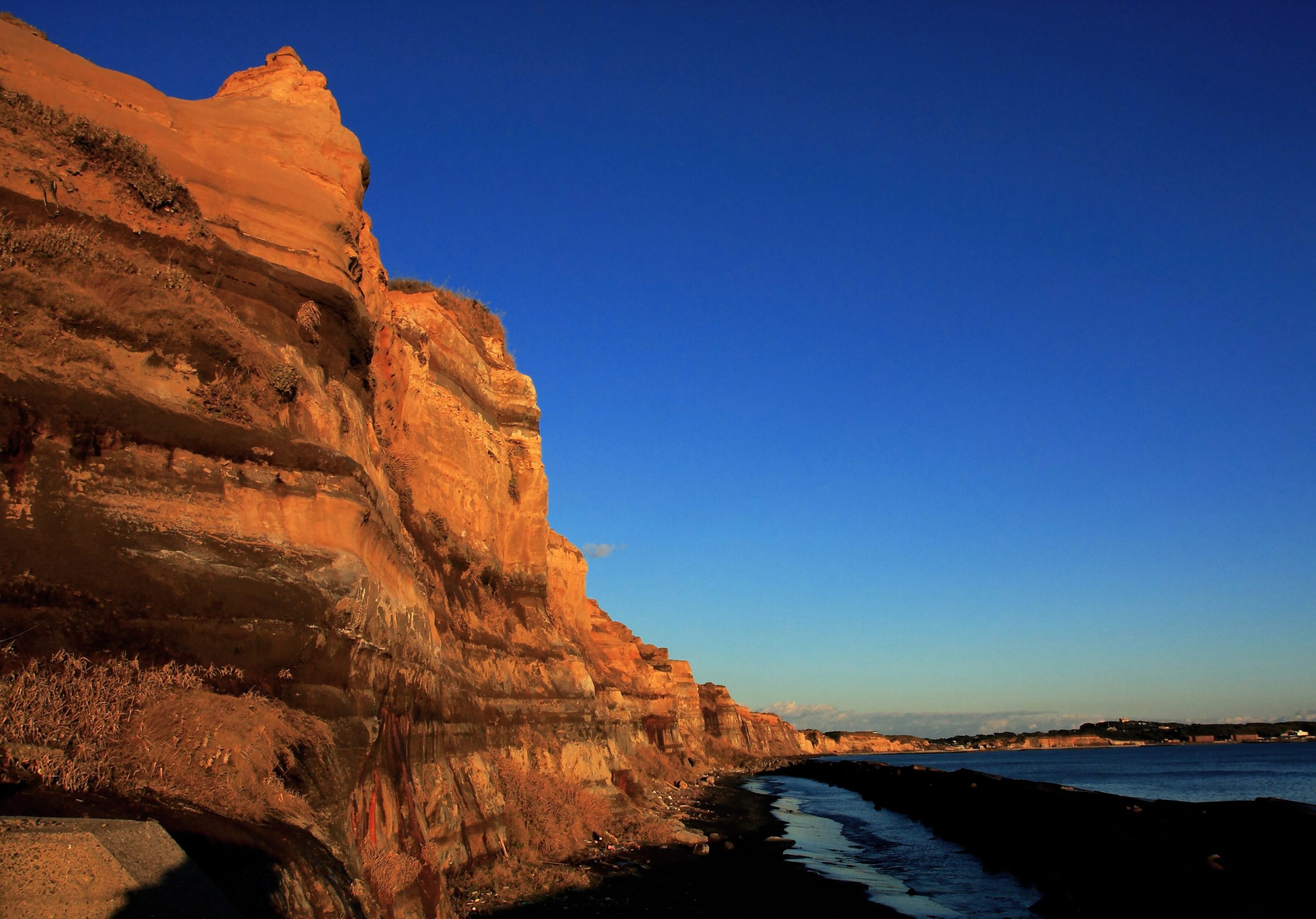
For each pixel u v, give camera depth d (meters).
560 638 35.00
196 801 8.20
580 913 17.61
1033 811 37.31
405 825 14.30
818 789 72.50
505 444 34.16
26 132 12.59
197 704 9.30
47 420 10.06
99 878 5.72
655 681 70.69
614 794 32.09
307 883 8.19
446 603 24.14
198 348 12.76
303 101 20.86
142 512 10.52
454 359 30.48
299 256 16.25
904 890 24.67
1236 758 161.50
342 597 12.73
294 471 13.23
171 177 14.38
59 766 7.42
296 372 14.52
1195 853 23.47
